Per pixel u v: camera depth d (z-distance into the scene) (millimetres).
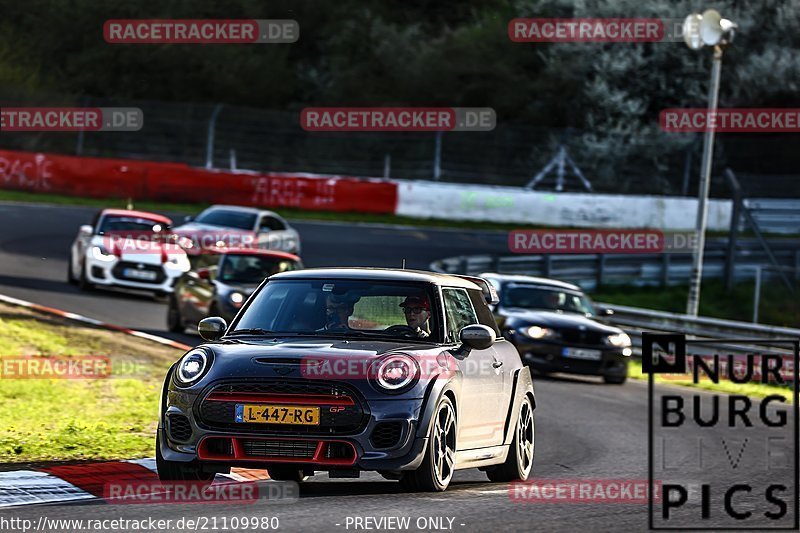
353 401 27312
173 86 192125
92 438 37812
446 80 188375
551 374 72500
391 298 31109
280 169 165875
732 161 180125
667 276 126125
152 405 46562
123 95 190500
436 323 30734
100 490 28438
